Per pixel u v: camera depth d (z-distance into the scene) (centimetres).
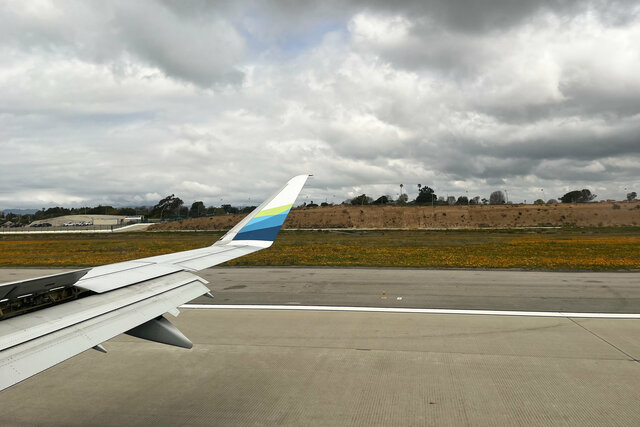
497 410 673
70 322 416
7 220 18788
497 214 11200
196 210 16225
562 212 10912
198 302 1486
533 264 2341
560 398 712
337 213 11781
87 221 17125
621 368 841
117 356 948
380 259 2684
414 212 11662
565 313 1274
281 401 717
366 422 641
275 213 817
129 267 675
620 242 3991
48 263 2798
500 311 1312
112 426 638
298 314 1312
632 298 1462
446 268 2233
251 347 1006
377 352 960
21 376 299
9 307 432
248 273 2147
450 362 890
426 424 632
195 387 780
